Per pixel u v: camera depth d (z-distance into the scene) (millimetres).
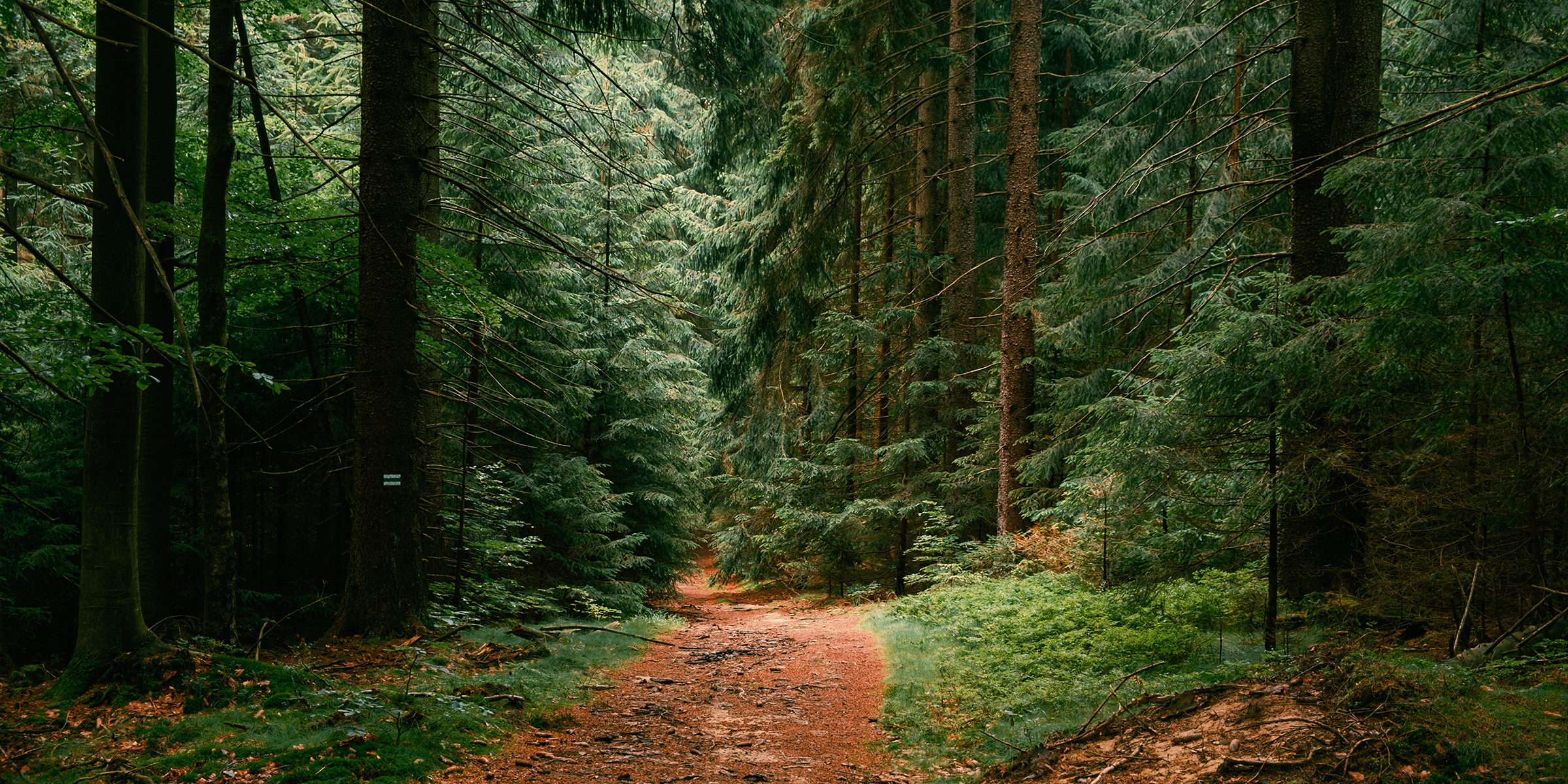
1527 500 6148
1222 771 4391
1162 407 7953
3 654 10172
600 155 10000
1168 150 14039
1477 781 3844
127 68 6453
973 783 5457
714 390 20312
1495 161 6781
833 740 7043
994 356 18000
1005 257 15852
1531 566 6391
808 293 19906
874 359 21578
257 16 12469
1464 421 6633
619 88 9602
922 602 13383
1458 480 6660
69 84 3279
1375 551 7324
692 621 16875
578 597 15031
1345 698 4820
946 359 17781
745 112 17094
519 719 6820
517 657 8883
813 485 19844
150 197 9141
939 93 18953
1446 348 6664
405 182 9078
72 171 14117
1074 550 12031
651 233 20438
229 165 8078
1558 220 5676
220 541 7859
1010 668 8406
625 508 18922
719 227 20250
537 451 16656
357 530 9047
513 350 11344
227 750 5340
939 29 18359
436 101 9219
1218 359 7469
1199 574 9391
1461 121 7012
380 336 9039
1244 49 13656
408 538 9156
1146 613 8883
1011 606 11109
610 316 17641
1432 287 5941
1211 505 7609
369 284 9039
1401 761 4152
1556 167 6305
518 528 15883
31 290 10578
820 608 18797
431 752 5617
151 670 6395
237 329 12422
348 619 8914
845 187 18094
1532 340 6516
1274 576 7156
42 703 6105
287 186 12492
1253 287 10891
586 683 8445
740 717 7746
